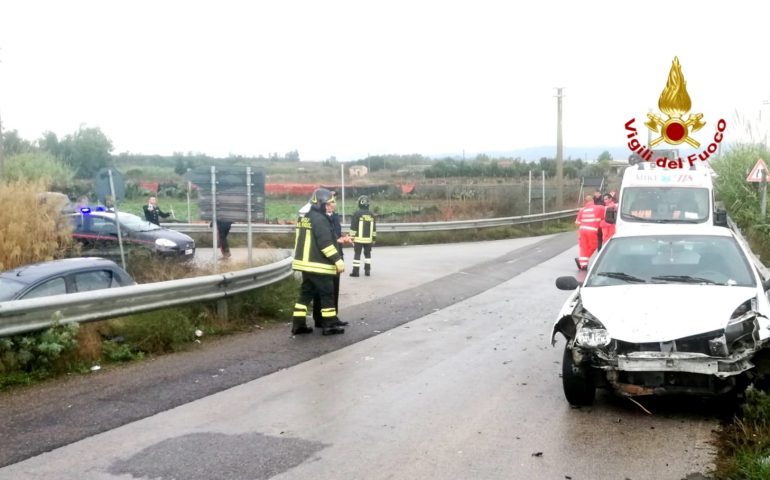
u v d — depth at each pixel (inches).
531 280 668.1
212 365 342.6
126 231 738.8
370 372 329.4
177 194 2010.3
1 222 486.0
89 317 344.5
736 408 254.2
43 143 2214.6
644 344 249.1
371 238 701.3
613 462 216.7
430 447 231.0
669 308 261.6
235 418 261.9
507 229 1243.2
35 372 314.5
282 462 218.4
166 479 205.6
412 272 730.8
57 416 263.7
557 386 303.3
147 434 244.2
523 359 353.1
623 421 256.2
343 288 617.6
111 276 416.2
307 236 413.1
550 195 1672.0
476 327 439.8
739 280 291.0
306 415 265.4
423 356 361.7
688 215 604.4
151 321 374.6
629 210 616.1
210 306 430.0
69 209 560.4
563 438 238.7
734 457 213.2
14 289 375.2
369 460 220.1
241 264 557.3
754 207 917.8
